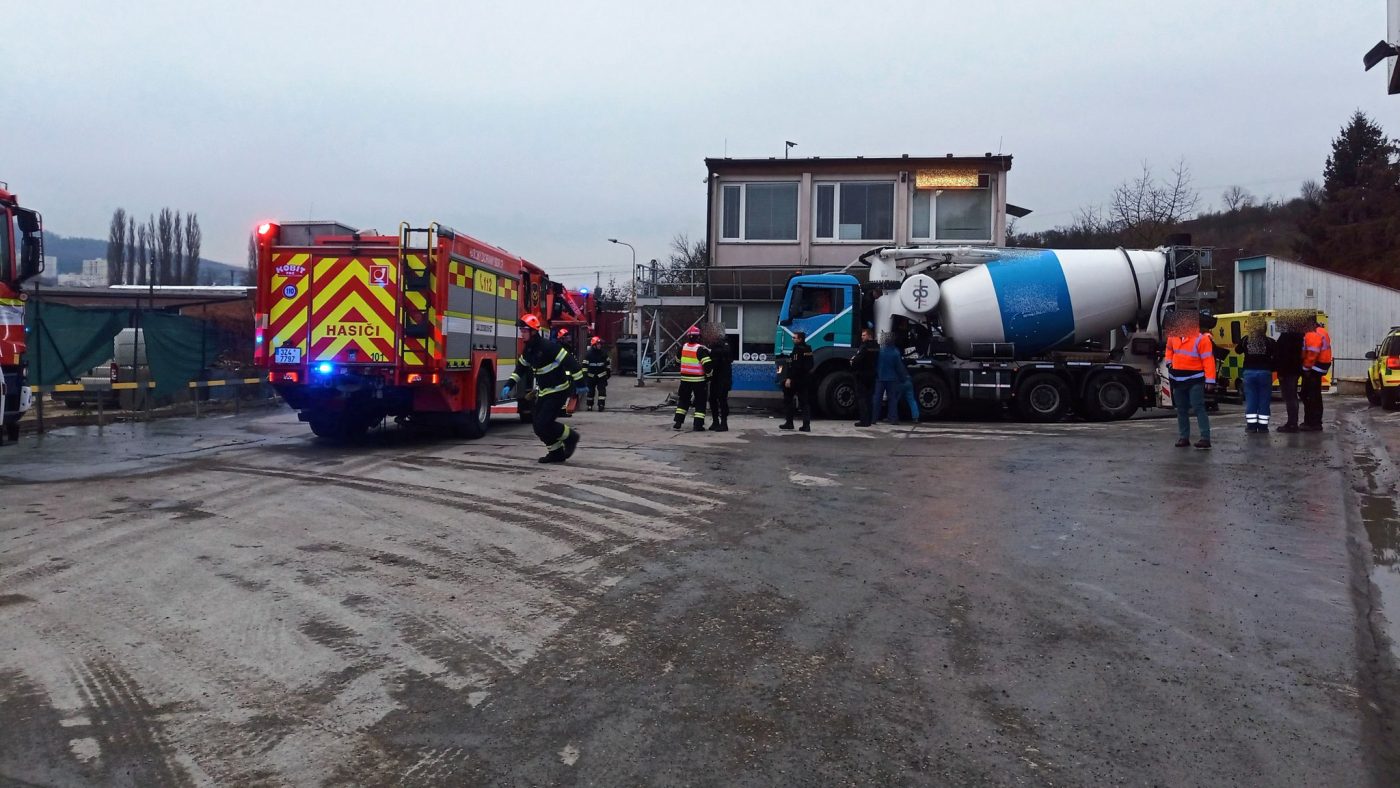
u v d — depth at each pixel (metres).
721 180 26.41
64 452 12.57
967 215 25.80
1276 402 24.59
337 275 12.78
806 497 9.19
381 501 8.96
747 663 4.73
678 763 3.67
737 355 25.80
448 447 13.28
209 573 6.32
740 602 5.74
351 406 13.11
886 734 3.93
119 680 4.48
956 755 3.74
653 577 6.30
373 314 12.75
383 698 4.28
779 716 4.10
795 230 26.30
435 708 4.17
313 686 4.41
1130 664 4.70
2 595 5.79
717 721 4.05
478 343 14.37
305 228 12.88
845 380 18.47
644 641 5.05
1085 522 7.91
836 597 5.84
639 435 14.98
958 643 5.01
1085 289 17.67
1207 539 7.25
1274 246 62.44
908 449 12.90
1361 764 3.64
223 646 4.93
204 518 8.12
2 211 12.38
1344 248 51.94
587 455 12.33
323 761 3.68
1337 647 4.90
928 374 18.11
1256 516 8.05
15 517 8.12
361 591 5.93
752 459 11.88
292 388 12.94
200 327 20.20
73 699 4.26
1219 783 3.50
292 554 6.87
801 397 15.56
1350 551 6.82
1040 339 17.94
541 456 12.21
